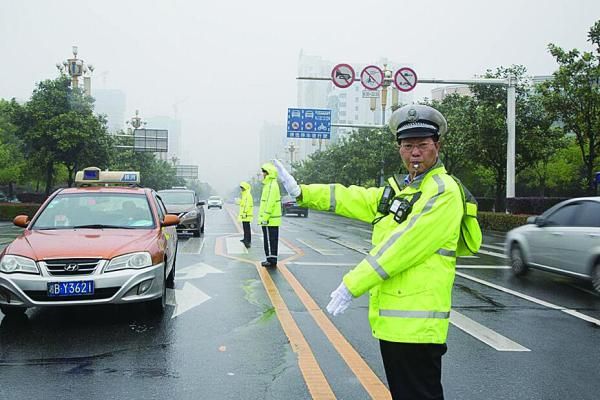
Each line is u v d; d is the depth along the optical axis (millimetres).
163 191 19250
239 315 6602
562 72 18922
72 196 7605
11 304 5801
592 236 8289
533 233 9664
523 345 5547
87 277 5789
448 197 2469
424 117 2631
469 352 5293
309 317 6531
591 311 7133
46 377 4465
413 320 2436
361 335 5758
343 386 4289
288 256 12445
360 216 2873
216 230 21250
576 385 4418
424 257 2438
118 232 6734
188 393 4141
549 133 23172
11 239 16594
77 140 28922
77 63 34625
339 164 43156
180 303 7250
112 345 5344
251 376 4508
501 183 25094
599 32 18219
